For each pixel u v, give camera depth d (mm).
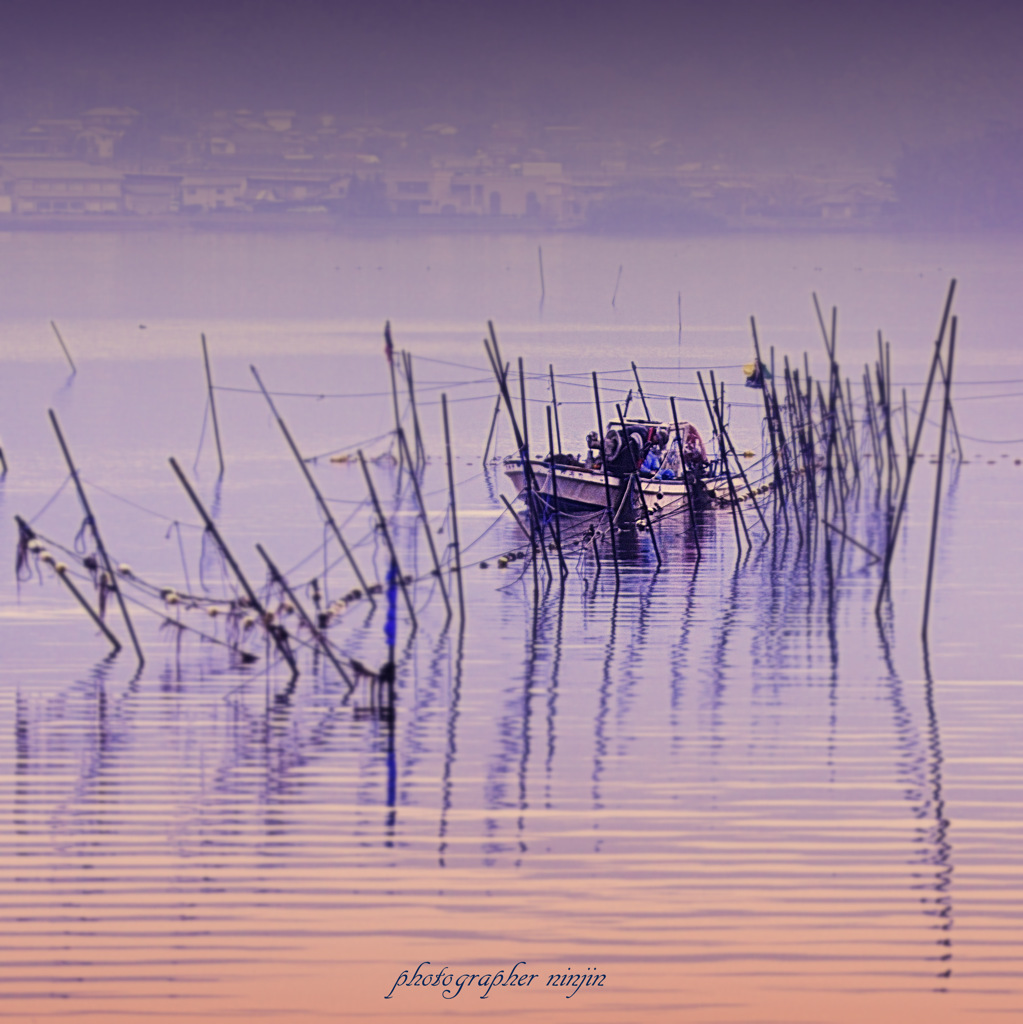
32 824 92062
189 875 85688
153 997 74625
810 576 160375
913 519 194375
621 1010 74125
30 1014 73250
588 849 89125
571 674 122875
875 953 78312
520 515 198625
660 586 155500
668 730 109000
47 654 127375
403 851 88875
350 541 177125
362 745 105875
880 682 120625
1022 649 130250
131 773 100375
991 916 81625
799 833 91188
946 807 94938
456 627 138000
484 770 101062
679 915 81875
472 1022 72938
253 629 132250
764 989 75562
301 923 80938
